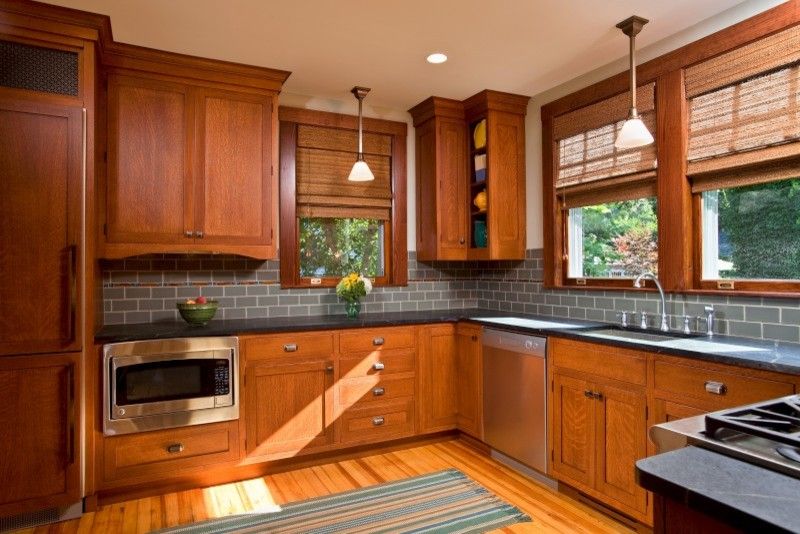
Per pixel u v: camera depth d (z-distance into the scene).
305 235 3.92
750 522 0.69
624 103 3.12
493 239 3.77
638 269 3.15
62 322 2.57
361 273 4.11
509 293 4.07
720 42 2.59
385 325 3.46
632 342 2.44
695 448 0.96
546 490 2.90
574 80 3.49
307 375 3.22
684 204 2.79
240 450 3.02
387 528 2.47
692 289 2.79
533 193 3.84
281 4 2.48
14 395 2.48
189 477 2.96
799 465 0.82
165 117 3.10
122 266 3.29
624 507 2.46
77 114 2.60
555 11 2.57
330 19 2.64
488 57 3.12
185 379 2.89
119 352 2.73
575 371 2.74
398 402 3.51
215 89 3.23
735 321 2.57
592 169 3.37
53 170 2.56
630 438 2.44
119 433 2.73
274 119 3.39
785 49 2.33
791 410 1.09
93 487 2.65
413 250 4.22
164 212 3.09
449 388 3.70
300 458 3.27
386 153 4.14
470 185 4.01
